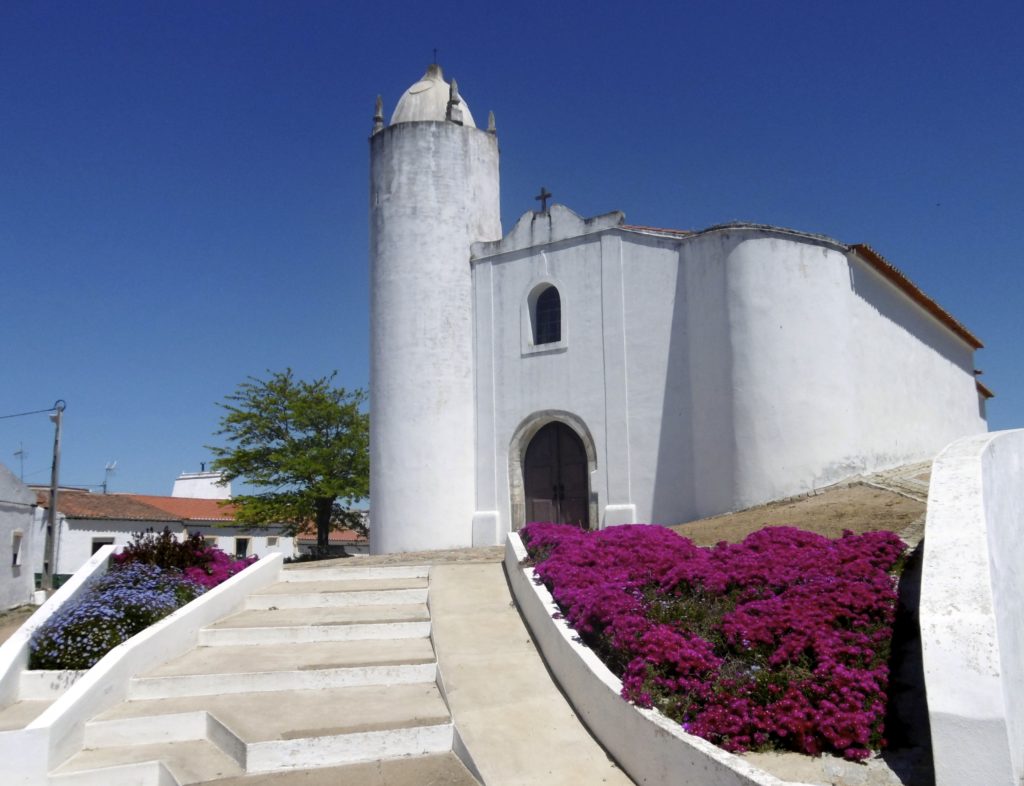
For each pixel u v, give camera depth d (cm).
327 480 2600
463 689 801
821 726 583
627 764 636
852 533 1008
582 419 1789
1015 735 545
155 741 753
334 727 718
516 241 1938
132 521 3291
